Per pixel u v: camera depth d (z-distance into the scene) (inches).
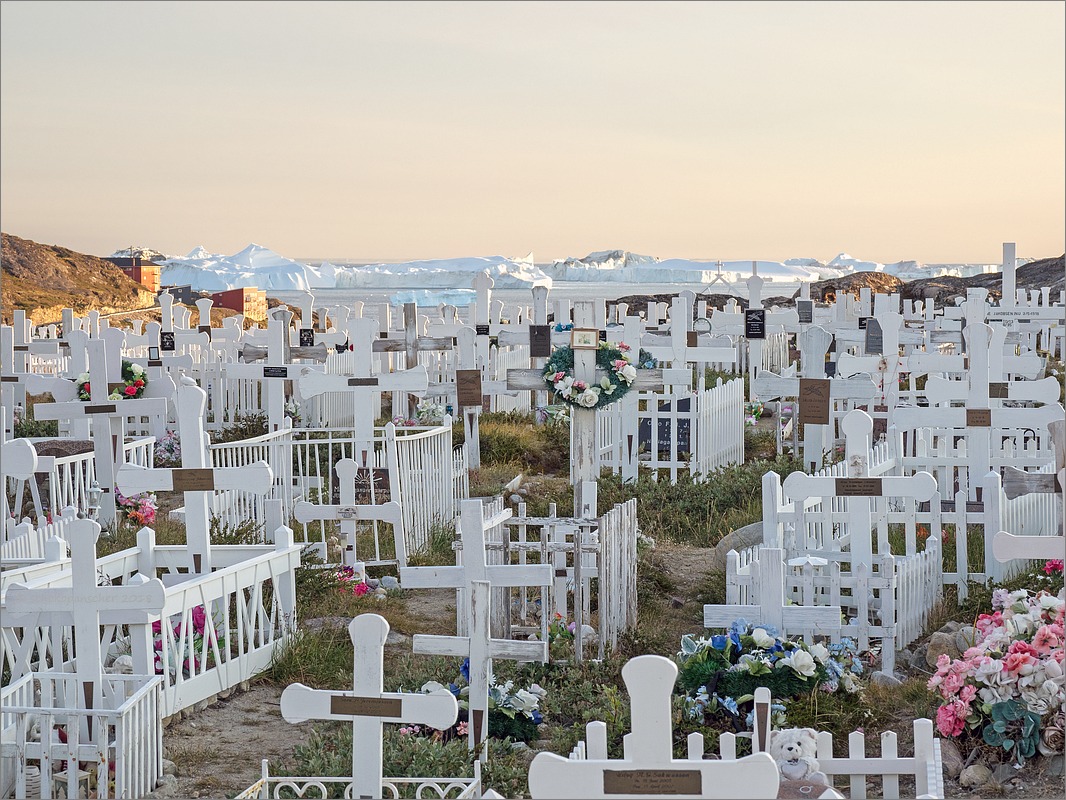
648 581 516.1
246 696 402.3
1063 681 326.3
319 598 490.9
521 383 582.2
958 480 605.0
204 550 431.5
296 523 618.8
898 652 426.0
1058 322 1290.6
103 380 613.6
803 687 359.3
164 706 369.1
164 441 813.2
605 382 562.3
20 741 313.7
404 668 398.3
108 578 419.8
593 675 395.5
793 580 448.8
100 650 357.7
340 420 934.4
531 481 739.4
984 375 536.7
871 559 440.5
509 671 395.9
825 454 727.1
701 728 347.9
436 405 855.1
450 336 882.8
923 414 540.1
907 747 346.6
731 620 395.9
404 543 547.8
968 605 468.4
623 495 667.4
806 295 1278.3
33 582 381.7
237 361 1058.1
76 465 615.5
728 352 773.3
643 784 211.2
